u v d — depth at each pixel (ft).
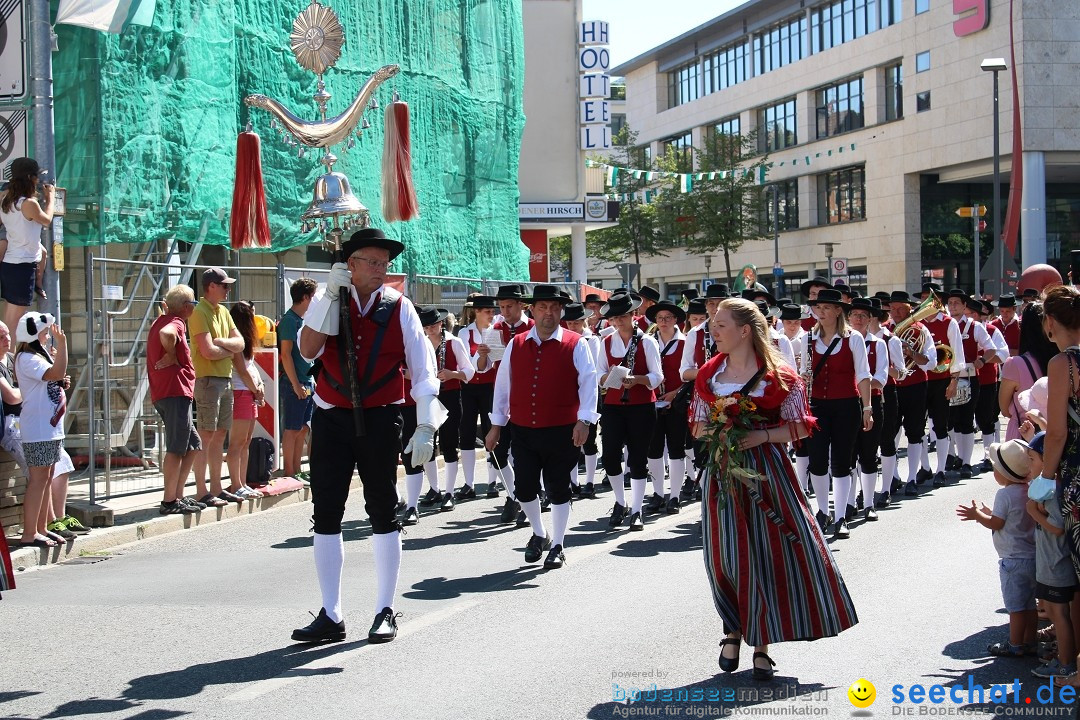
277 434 42.78
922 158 157.89
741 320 18.84
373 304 21.54
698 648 20.80
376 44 61.11
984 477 46.73
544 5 108.88
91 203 39.88
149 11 41.22
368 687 18.67
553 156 110.01
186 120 44.78
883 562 28.66
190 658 20.65
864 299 35.50
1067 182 164.35
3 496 30.60
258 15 50.62
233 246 44.42
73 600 25.62
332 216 45.85
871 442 35.63
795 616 18.25
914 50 157.89
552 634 21.93
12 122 34.17
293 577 27.99
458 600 25.09
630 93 234.38
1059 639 18.42
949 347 42.37
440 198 68.18
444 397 40.11
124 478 40.60
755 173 175.32
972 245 164.04
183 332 35.19
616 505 35.63
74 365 43.88
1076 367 17.06
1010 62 142.72
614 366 35.09
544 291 28.78
